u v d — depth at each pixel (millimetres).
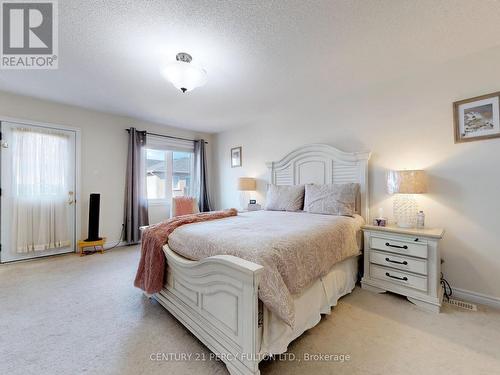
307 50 2014
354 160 2809
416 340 1546
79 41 1862
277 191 3346
